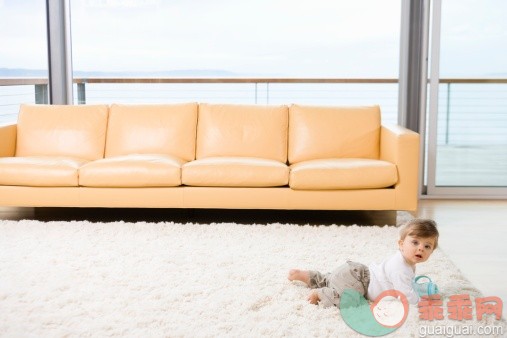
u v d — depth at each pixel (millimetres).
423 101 4723
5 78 5168
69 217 3971
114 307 2199
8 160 3754
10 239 3201
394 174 3584
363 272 2271
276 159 4176
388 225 3758
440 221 3887
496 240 3373
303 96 6199
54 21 4793
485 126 4883
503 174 4906
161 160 3725
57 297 2312
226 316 2113
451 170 4930
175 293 2342
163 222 3627
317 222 3848
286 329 2004
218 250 2984
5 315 2127
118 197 3684
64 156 4160
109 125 4281
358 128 4188
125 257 2852
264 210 4219
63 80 4887
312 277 2412
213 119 4234
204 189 3652
